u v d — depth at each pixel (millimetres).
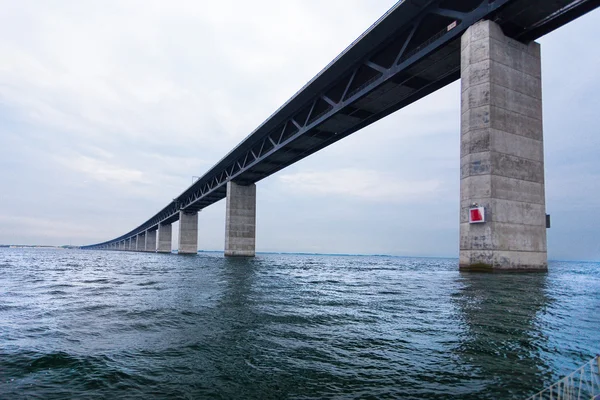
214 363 5301
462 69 24109
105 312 9656
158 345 6320
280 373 4883
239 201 68000
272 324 8047
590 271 35344
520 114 22938
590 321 7934
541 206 22812
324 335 6973
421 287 16031
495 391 4145
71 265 38781
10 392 4258
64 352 5883
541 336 6613
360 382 4512
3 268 30953
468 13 23969
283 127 50500
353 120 41969
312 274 26734
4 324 8141
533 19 22812
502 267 20859
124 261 51781
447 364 5133
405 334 6977
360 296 13094
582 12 21891
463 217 22578
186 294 13672
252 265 40500
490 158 21406
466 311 9273
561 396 3881
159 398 4117
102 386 4449
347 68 35406
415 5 26438
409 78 31891
